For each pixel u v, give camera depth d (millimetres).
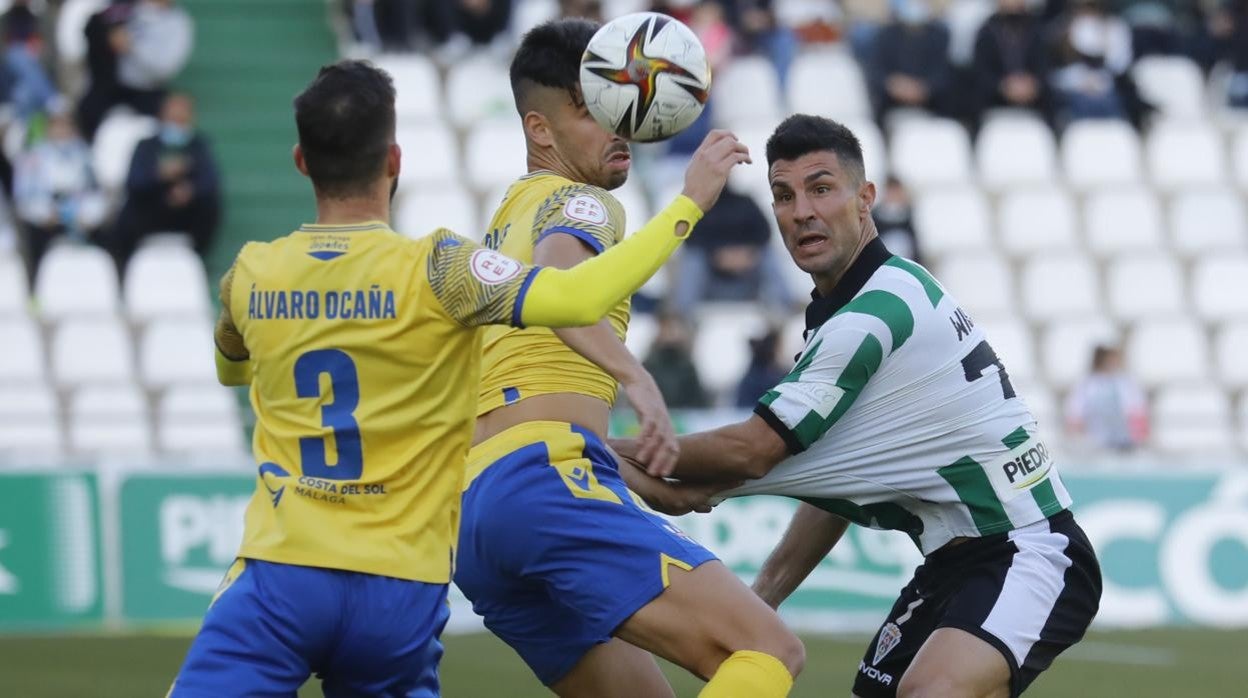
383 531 14312
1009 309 49844
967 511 17172
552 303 14000
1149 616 40750
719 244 46406
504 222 16844
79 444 41625
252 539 14453
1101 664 33312
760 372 41594
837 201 17219
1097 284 50969
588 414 16594
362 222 14664
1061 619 17047
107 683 29938
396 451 14391
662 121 16344
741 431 16906
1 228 47062
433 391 14383
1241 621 40906
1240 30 59219
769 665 15617
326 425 14312
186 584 38250
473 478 16469
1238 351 49906
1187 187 54844
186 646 34781
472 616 39469
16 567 37469
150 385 43562
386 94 14727
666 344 41875
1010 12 54188
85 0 54688
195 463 38625
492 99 53125
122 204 46781
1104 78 55844
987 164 53656
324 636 14219
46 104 49500
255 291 14633
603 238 15906
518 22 55688
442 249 14312
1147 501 41094
